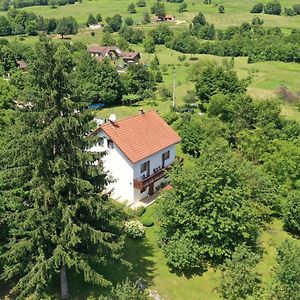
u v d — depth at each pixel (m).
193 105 70.44
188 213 28.16
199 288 26.84
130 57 124.56
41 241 22.64
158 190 40.16
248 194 30.08
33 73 21.03
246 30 157.12
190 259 27.19
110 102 83.25
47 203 22.11
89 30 186.88
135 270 27.92
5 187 24.23
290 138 45.28
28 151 21.23
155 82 98.12
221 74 64.75
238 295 25.84
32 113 20.75
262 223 35.09
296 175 35.25
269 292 25.14
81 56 89.88
